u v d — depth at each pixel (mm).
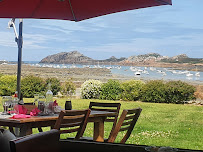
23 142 1613
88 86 8969
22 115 3365
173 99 8422
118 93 8789
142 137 6629
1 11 3699
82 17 3729
